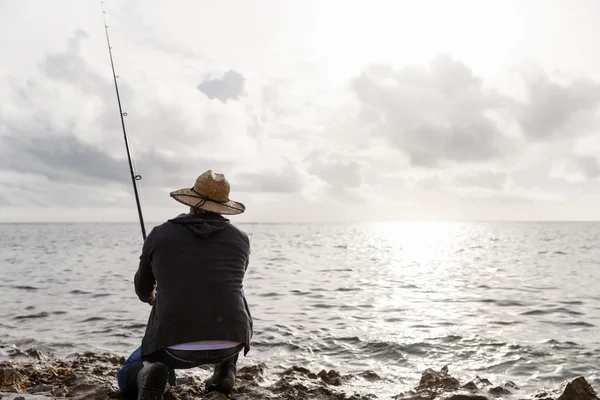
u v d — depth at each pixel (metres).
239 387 4.22
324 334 7.82
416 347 6.93
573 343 7.09
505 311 10.10
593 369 5.84
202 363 3.09
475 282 16.12
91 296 12.23
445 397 4.09
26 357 5.91
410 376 5.54
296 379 4.75
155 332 3.05
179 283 3.08
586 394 3.89
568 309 10.23
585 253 34.72
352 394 4.38
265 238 77.25
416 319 9.23
